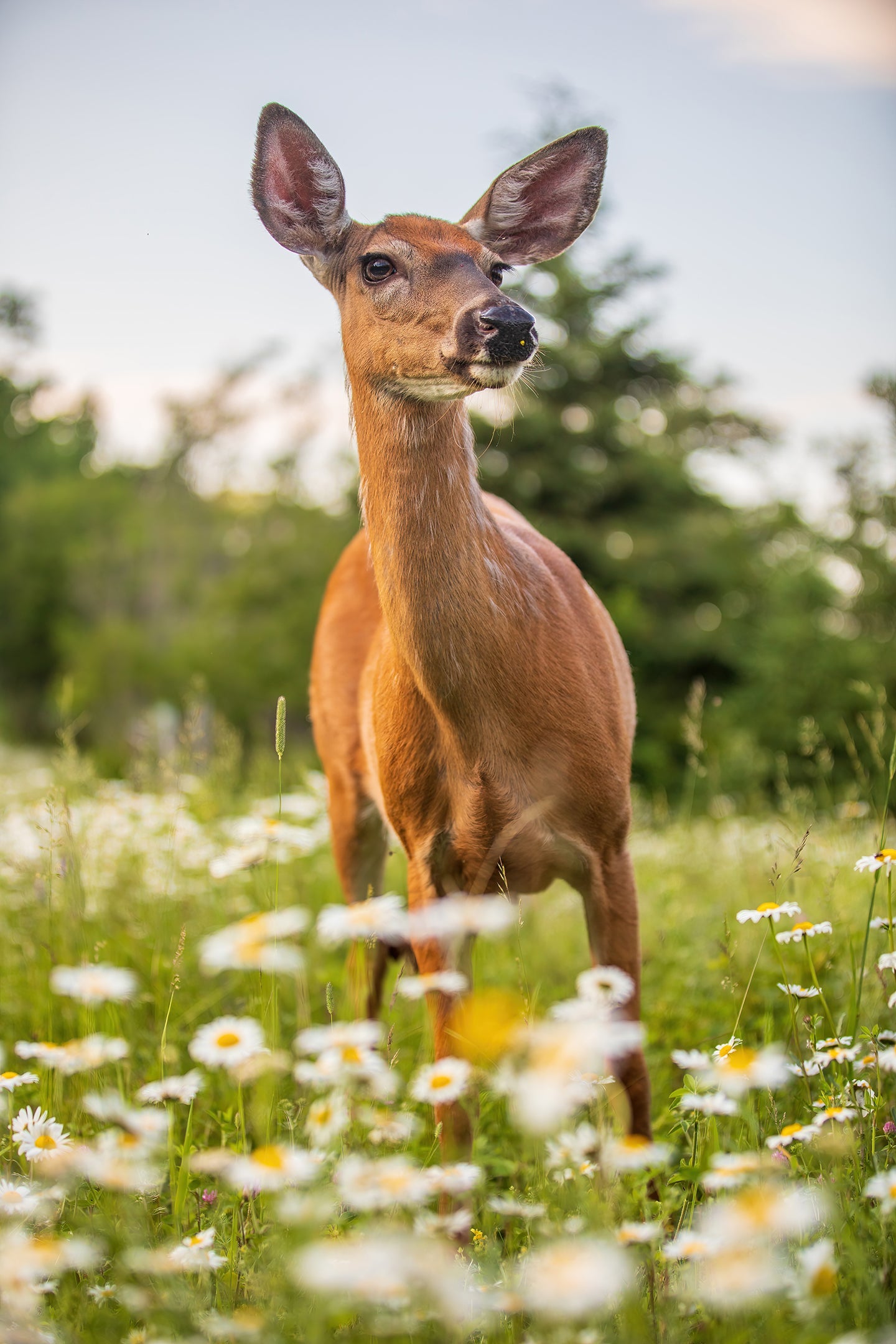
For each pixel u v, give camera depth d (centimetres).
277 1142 390
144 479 6378
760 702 2916
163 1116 323
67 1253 278
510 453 3884
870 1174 333
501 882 500
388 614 486
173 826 727
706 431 4544
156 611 5644
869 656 2833
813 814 776
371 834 688
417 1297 270
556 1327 270
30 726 5478
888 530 3347
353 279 497
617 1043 250
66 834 596
